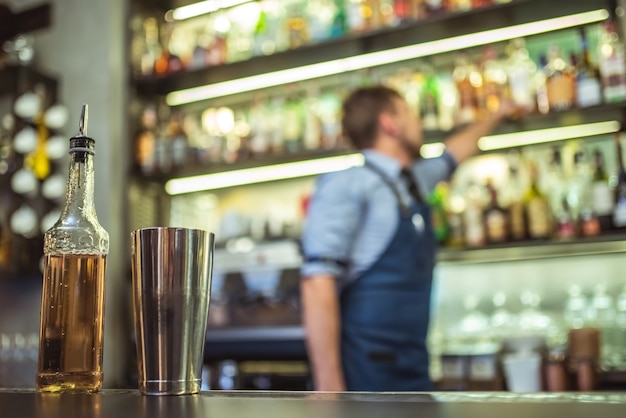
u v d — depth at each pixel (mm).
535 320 2395
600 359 2021
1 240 2678
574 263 2443
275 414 355
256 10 3006
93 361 613
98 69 2896
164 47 3104
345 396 459
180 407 400
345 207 1604
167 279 555
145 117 2924
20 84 2822
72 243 627
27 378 2725
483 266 2592
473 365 2143
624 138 2160
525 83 2301
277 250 2568
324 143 2615
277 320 2506
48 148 2826
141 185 2932
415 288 1651
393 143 1790
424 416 332
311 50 2613
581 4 2256
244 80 2924
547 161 2496
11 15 3057
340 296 1647
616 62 2137
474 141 2156
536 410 348
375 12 2547
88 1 2988
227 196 3100
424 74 2592
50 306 613
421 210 1724
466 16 2342
